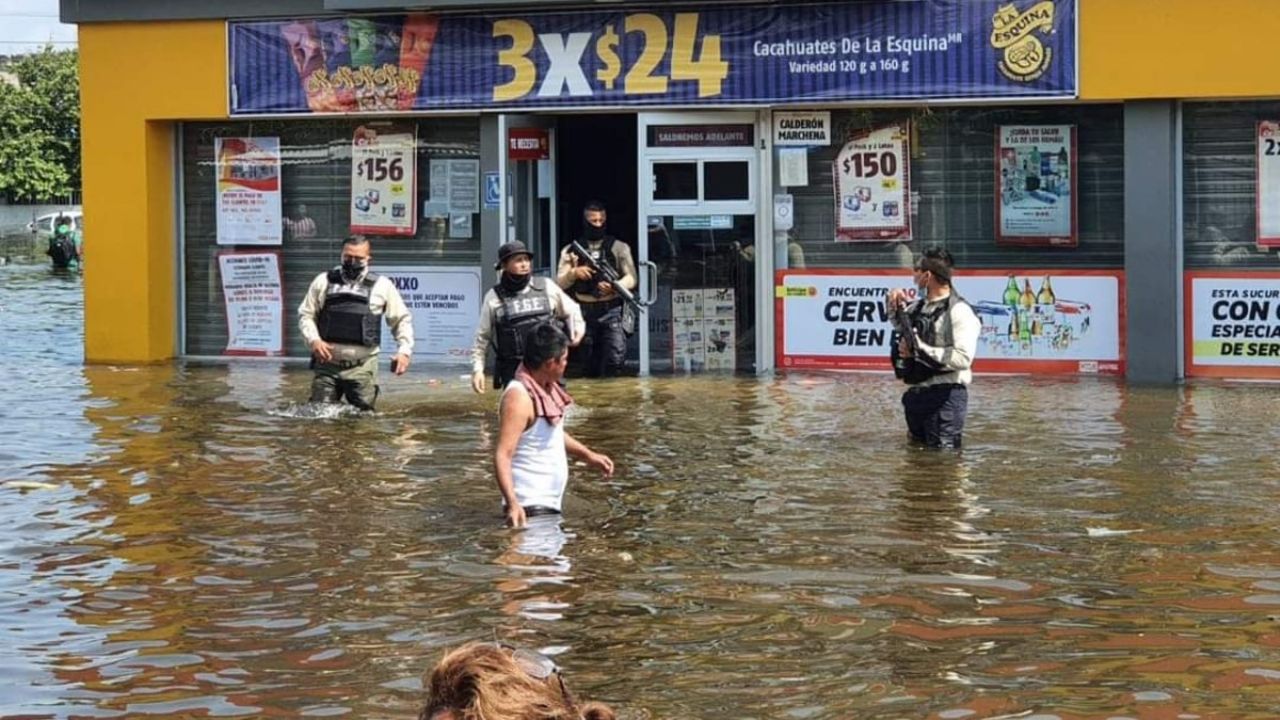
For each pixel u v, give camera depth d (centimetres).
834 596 788
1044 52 1639
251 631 739
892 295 1227
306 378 1736
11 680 670
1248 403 1465
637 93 1747
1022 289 1692
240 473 1130
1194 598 780
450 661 276
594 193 1984
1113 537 909
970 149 1706
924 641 713
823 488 1061
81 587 821
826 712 620
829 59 1695
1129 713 614
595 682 657
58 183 6269
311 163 1894
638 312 1752
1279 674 661
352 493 1052
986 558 862
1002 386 1605
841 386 1625
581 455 995
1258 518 956
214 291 1934
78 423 1382
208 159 1925
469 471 1129
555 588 806
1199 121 1638
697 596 789
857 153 1730
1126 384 1617
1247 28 1582
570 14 1759
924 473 1112
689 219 1759
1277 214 1623
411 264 1867
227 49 1862
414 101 1814
